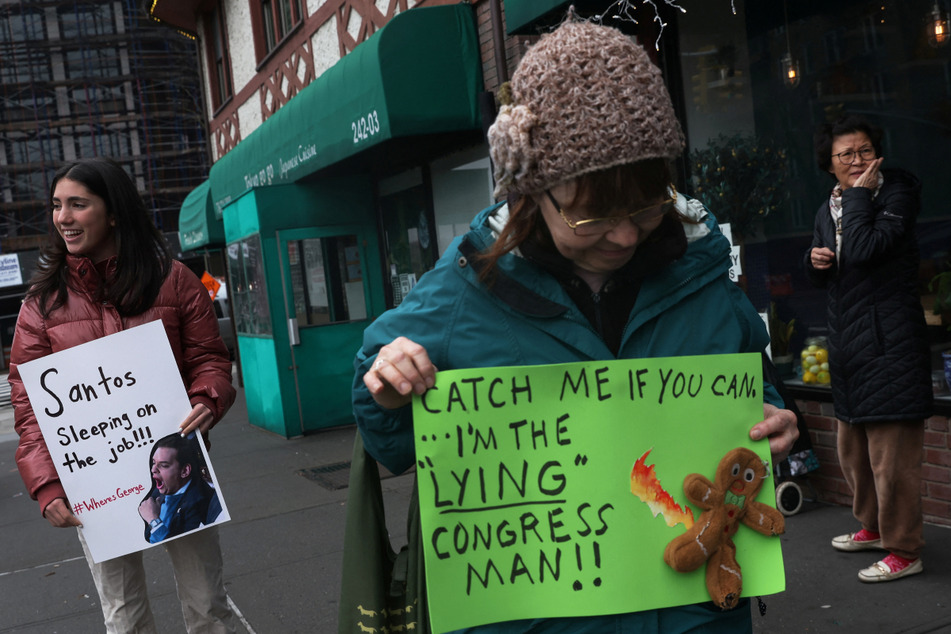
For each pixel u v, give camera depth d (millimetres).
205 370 2568
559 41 1155
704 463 1359
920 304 3410
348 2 8648
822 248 3541
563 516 1327
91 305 2453
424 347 1359
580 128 1115
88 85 39219
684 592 1343
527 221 1281
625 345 1358
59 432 2361
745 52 4992
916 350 3338
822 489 4586
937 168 4270
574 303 1356
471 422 1314
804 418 4559
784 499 4371
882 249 3256
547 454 1326
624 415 1333
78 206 2395
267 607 4035
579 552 1325
